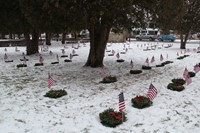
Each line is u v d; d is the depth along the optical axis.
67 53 27.59
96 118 9.12
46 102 10.70
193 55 24.64
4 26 23.08
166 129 8.28
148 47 35.25
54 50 31.25
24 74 16.20
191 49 32.22
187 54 25.88
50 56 24.95
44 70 17.45
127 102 10.55
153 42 47.53
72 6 12.48
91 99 11.05
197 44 41.91
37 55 25.66
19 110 9.81
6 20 22.28
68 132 8.13
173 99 10.80
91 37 17.91
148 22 17.27
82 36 58.47
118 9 12.70
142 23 16.17
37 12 14.25
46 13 13.87
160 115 9.29
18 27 23.31
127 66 18.83
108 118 8.67
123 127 8.47
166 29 17.36
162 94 11.45
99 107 10.09
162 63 19.53
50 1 12.43
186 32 31.55
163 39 51.41
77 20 13.06
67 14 12.75
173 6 15.23
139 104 9.91
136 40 54.44
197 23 30.25
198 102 10.45
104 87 12.88
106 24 14.43
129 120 8.96
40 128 8.38
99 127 8.46
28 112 9.62
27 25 22.80
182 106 10.05
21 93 11.94
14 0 20.86
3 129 8.25
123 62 20.86
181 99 10.80
